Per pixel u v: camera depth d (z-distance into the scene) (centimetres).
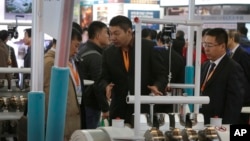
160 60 451
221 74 443
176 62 620
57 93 223
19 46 1086
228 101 436
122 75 455
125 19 444
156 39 801
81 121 462
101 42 628
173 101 275
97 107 600
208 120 439
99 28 631
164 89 440
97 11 1410
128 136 246
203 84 459
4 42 788
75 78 464
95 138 248
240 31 941
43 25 233
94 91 568
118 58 458
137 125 256
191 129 263
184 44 773
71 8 222
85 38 898
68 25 223
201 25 348
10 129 534
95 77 598
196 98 282
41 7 232
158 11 1348
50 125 226
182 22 340
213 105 441
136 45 264
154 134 249
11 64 792
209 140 265
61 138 227
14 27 600
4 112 499
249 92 630
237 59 656
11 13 1210
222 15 1130
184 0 1225
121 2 1371
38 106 235
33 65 237
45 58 397
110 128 254
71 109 417
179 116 282
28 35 789
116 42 446
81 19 1423
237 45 672
